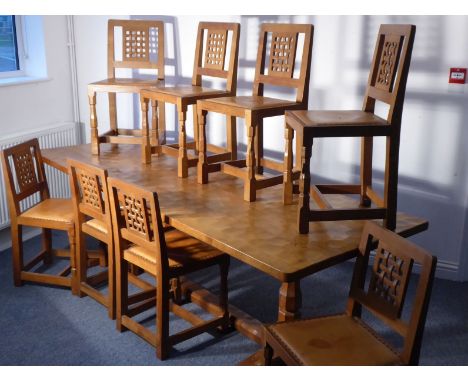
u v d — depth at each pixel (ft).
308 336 6.47
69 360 8.23
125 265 8.78
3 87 12.14
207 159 10.09
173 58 12.96
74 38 13.71
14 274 10.45
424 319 5.81
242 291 10.56
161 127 12.54
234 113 8.98
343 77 11.14
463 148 10.45
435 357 8.46
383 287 6.50
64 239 12.81
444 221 10.97
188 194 9.38
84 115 14.23
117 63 12.29
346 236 7.70
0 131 12.25
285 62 9.90
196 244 8.79
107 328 9.13
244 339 8.93
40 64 13.30
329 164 11.78
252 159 8.94
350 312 6.97
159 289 8.03
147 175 10.42
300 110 8.55
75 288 10.11
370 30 10.66
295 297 7.24
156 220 7.66
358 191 8.84
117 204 8.42
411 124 10.77
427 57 10.32
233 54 10.56
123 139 11.76
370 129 7.31
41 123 13.30
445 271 11.17
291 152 8.76
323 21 11.05
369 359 6.07
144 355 8.41
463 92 10.18
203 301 9.46
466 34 9.92
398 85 7.22
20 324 9.19
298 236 7.67
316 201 8.67
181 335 8.40
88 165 8.75
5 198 11.94
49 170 12.89
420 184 10.99
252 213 8.55
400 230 7.88
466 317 9.67
